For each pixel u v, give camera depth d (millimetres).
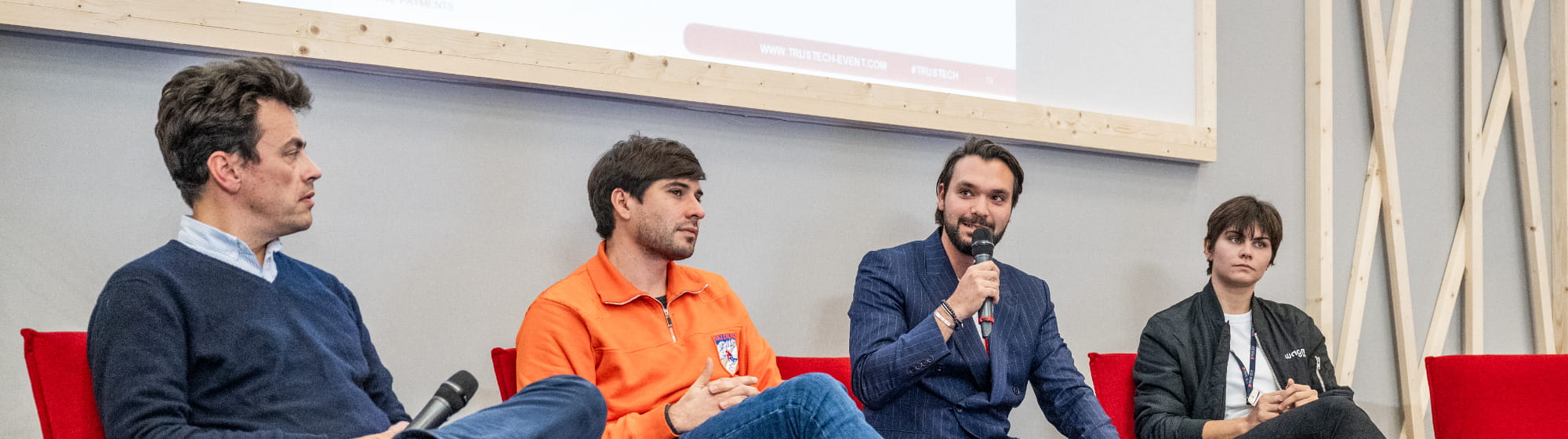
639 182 1946
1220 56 3354
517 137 2320
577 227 2389
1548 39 4051
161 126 1490
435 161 2232
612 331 1887
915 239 2812
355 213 2145
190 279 1430
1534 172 3986
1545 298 3980
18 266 1890
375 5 2115
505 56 2201
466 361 2248
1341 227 3543
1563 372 2566
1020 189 2316
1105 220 3100
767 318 2576
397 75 2189
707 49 2467
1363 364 3564
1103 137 3000
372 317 2150
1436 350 3729
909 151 2812
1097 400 2209
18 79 1896
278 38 1998
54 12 1849
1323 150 3467
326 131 2123
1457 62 3932
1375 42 3607
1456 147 3900
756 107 2479
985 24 2875
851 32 2666
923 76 2754
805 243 2643
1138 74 3146
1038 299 2305
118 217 1975
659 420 1694
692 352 1955
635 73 2338
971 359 2137
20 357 1888
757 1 2547
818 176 2670
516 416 1464
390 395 1690
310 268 1673
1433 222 3805
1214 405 2471
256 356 1446
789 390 1490
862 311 2201
